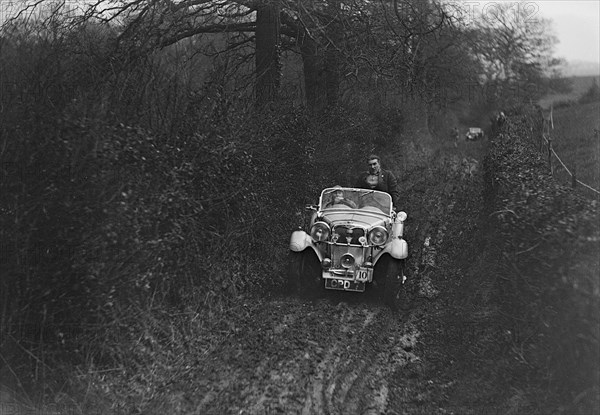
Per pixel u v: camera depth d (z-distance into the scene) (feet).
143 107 24.99
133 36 37.14
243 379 20.84
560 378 18.15
